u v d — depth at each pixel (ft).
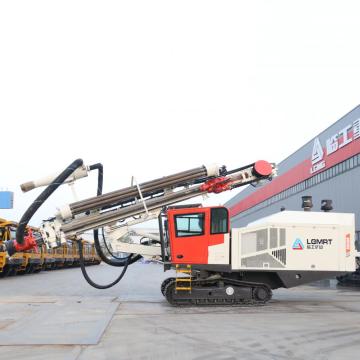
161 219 45.24
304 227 44.11
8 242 46.52
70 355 22.54
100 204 44.60
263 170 46.73
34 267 111.86
